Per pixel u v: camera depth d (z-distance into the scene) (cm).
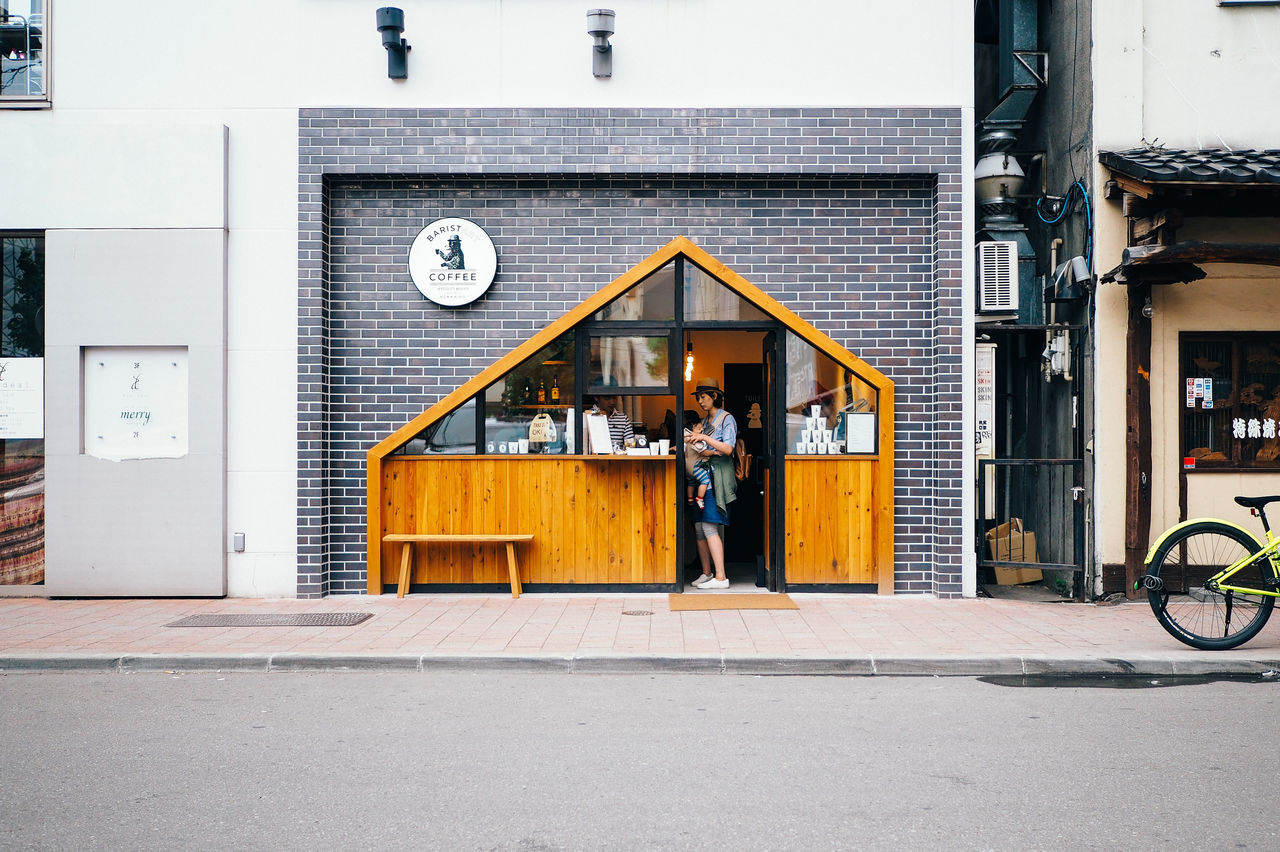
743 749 518
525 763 496
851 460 952
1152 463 938
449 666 706
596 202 967
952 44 950
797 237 965
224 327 946
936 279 949
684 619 837
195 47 952
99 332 944
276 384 948
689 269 957
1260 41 955
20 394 963
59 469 946
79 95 952
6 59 963
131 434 953
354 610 883
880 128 945
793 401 961
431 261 961
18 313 966
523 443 959
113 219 944
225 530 948
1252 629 723
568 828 411
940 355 941
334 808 435
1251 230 959
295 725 567
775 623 820
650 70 953
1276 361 950
